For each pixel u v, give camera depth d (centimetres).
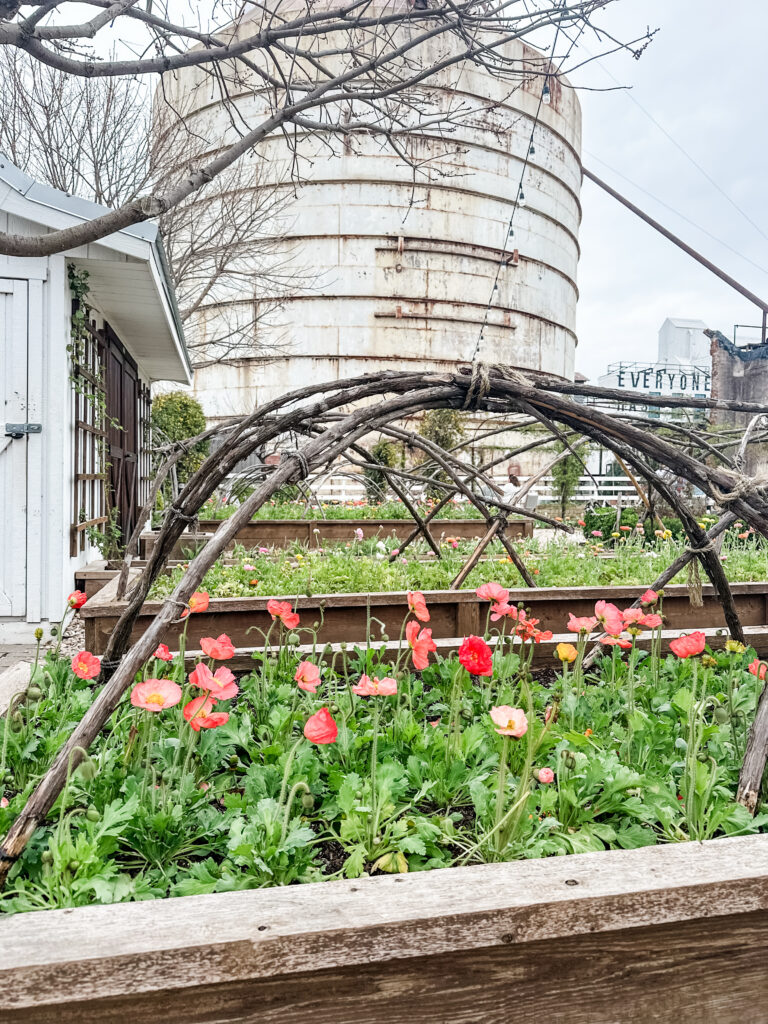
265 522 886
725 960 135
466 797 203
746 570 593
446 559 600
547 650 362
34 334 559
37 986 104
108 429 809
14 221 549
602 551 763
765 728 187
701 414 599
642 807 180
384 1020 118
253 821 160
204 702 178
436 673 306
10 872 148
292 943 112
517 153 2216
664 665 322
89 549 704
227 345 2008
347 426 197
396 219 2117
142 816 164
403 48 338
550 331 2391
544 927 122
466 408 220
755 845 147
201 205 1571
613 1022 129
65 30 241
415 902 122
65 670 269
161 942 109
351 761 212
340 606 389
